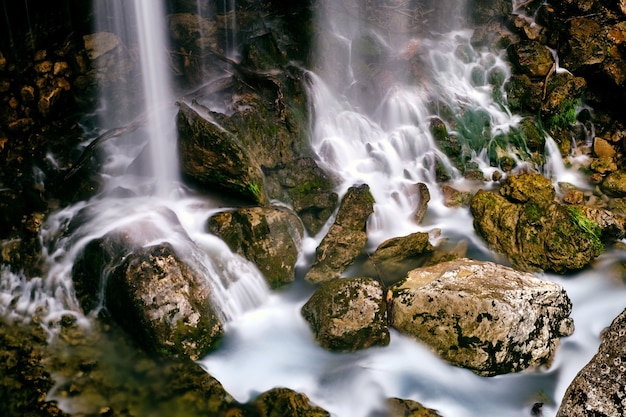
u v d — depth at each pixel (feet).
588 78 31.32
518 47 31.68
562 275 22.58
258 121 24.43
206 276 19.45
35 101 24.38
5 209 21.67
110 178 23.67
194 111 22.18
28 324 18.79
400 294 19.42
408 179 27.53
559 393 17.83
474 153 29.25
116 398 16.42
